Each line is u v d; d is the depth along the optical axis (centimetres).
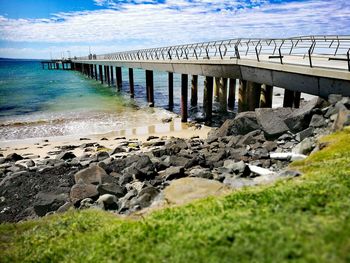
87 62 9362
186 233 634
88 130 3188
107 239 749
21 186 1622
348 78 1595
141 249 625
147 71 4522
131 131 3089
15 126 3366
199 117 3638
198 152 1958
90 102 4919
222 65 2814
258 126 2125
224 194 912
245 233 561
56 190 1505
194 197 1015
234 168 1434
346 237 480
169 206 932
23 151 2520
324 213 587
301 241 494
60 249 795
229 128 2222
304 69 1894
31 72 13325
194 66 3222
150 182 1497
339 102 1623
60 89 6681
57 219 1067
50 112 4088
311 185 760
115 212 1212
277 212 630
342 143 1277
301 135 1747
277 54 3178
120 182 1555
